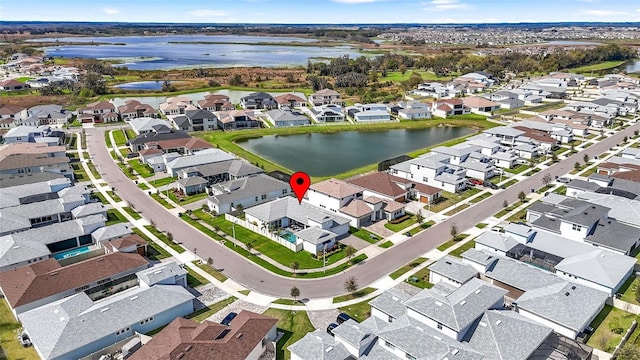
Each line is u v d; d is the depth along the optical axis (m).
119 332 48.62
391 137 151.88
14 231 72.31
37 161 103.25
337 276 63.53
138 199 92.75
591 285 58.00
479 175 102.38
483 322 47.53
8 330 51.09
